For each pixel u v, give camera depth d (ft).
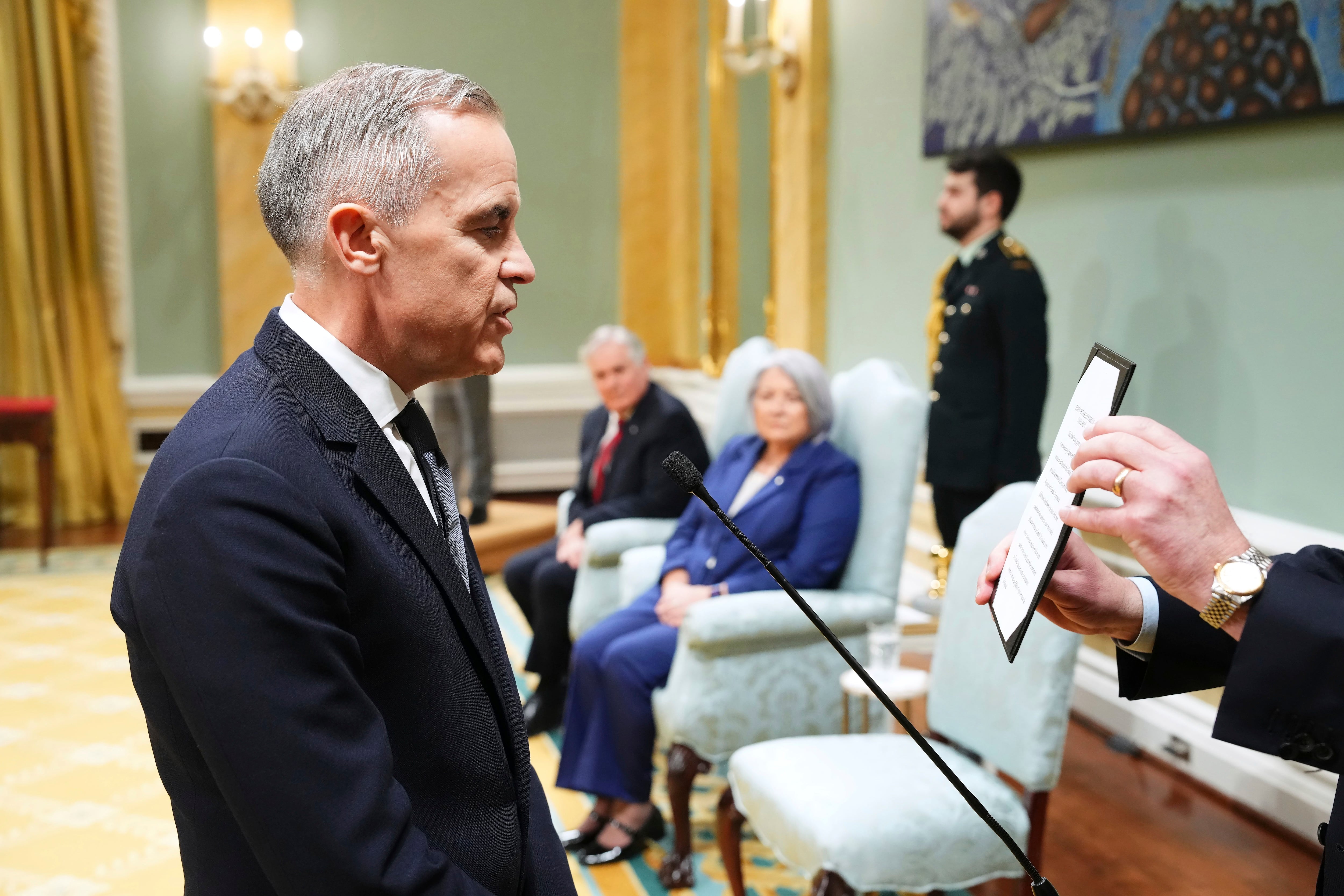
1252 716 3.22
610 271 24.62
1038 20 12.46
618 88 24.07
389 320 3.43
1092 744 11.53
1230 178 10.28
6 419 18.60
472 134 3.38
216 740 2.83
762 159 19.08
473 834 3.43
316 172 3.36
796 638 9.34
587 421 14.46
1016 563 3.69
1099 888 8.63
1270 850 9.27
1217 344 10.51
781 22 17.98
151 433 22.45
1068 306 12.62
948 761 7.54
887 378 10.27
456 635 3.45
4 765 11.37
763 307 19.39
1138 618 4.00
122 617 3.13
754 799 7.59
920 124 14.89
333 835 2.84
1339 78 8.96
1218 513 3.22
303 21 22.29
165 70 21.85
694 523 11.03
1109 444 3.28
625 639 9.86
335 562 3.11
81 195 21.30
